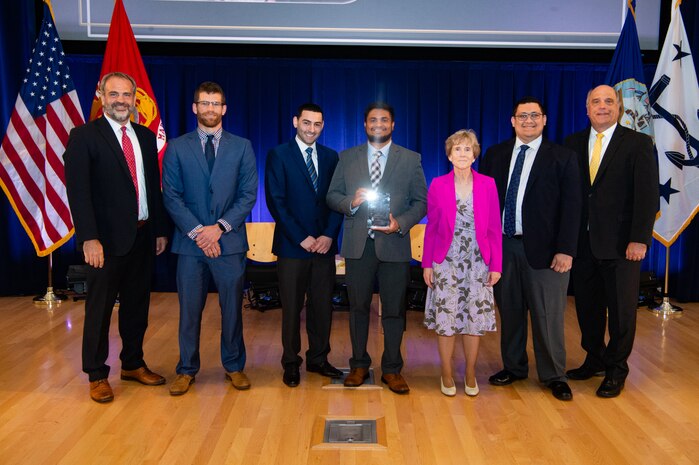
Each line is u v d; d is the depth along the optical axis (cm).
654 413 317
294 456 270
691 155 526
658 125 531
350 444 281
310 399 334
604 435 291
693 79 524
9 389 346
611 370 342
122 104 325
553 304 335
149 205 344
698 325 502
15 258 600
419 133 627
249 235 545
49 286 574
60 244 535
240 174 345
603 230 337
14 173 525
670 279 621
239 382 347
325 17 587
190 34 586
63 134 530
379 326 502
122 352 356
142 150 340
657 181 332
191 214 331
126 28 530
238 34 587
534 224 331
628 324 337
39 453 270
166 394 340
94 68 602
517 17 584
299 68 618
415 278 554
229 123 618
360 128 623
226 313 347
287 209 350
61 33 586
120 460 264
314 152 358
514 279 347
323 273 360
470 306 326
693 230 585
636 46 505
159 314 530
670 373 379
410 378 370
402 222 330
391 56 600
